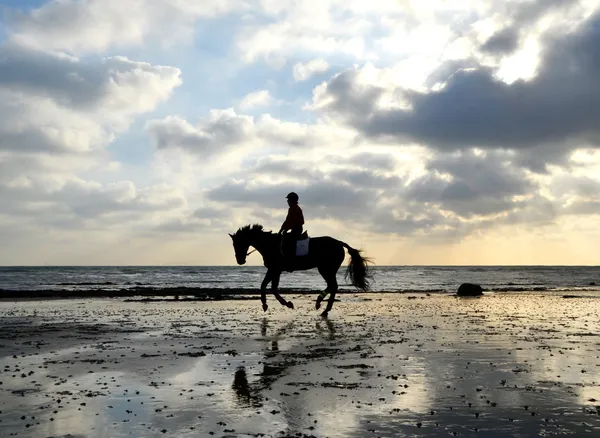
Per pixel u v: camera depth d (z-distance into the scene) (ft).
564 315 58.29
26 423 17.75
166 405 20.06
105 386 23.17
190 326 46.83
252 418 18.40
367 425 17.60
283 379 24.59
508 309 67.41
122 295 102.99
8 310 66.39
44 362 28.91
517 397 21.27
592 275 357.82
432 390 22.45
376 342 36.40
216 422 17.92
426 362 28.78
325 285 177.78
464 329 44.27
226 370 26.68
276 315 57.82
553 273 428.97
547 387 22.98
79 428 17.21
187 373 25.94
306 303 78.79
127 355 31.14
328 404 20.21
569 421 18.02
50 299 90.58
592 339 38.04
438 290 138.51
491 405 20.07
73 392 22.11
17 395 21.57
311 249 52.90
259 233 52.80
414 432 16.84
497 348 33.65
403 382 23.97
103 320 52.65
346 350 32.91
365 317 55.31
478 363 28.50
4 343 36.14
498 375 25.41
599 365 27.94
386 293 117.60
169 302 82.17
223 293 110.73
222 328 45.16
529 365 27.94
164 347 34.24
